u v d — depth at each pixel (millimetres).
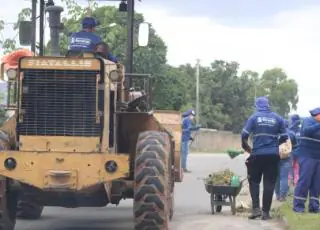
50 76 8523
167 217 8555
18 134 8547
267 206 11367
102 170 8219
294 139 12781
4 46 21125
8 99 9094
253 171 11438
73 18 19234
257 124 11258
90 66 8508
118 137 9633
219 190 11867
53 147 8469
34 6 11445
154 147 8641
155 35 38531
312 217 10789
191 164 26875
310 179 11430
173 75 43781
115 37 18984
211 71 82438
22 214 11117
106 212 12398
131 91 10461
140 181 8422
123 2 11562
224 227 10539
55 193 8539
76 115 8500
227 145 55250
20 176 8227
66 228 10516
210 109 76688
